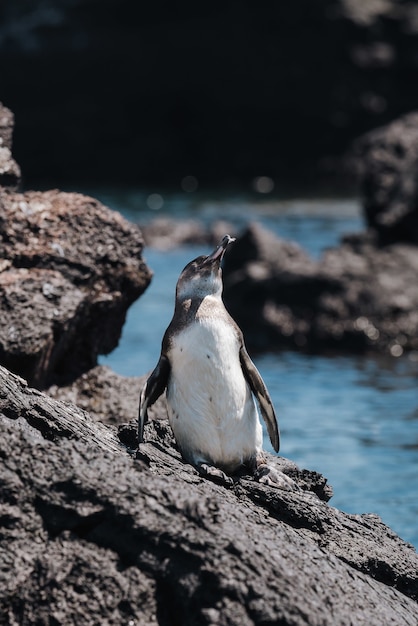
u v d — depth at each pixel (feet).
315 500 41.34
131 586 33.14
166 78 307.37
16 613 32.89
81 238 61.62
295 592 33.01
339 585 34.91
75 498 34.24
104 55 305.53
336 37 293.43
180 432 42.65
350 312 115.65
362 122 298.35
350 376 98.63
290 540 36.52
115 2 302.66
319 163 301.02
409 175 135.74
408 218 132.57
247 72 302.86
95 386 62.69
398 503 62.69
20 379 42.27
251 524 35.45
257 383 43.68
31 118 307.17
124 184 305.12
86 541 33.94
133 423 43.96
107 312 62.59
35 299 58.03
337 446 74.54
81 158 309.42
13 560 33.40
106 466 34.99
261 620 32.22
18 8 305.94
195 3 303.89
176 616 33.12
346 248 130.72
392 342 113.50
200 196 268.21
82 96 308.19
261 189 286.46
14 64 305.12
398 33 294.66
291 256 130.41
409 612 36.17
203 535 33.50
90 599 32.91
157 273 154.81
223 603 32.42
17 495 34.37
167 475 39.55
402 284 118.21
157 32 305.94
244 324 118.93
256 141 307.17
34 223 60.95
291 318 116.98
